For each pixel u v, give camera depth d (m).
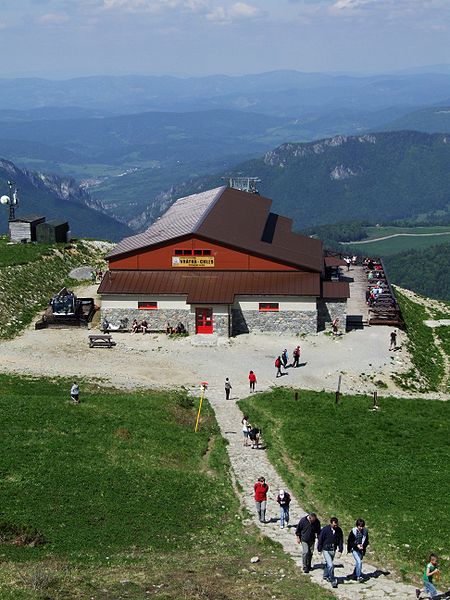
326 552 28.83
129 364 64.06
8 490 35.72
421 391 62.88
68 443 42.66
